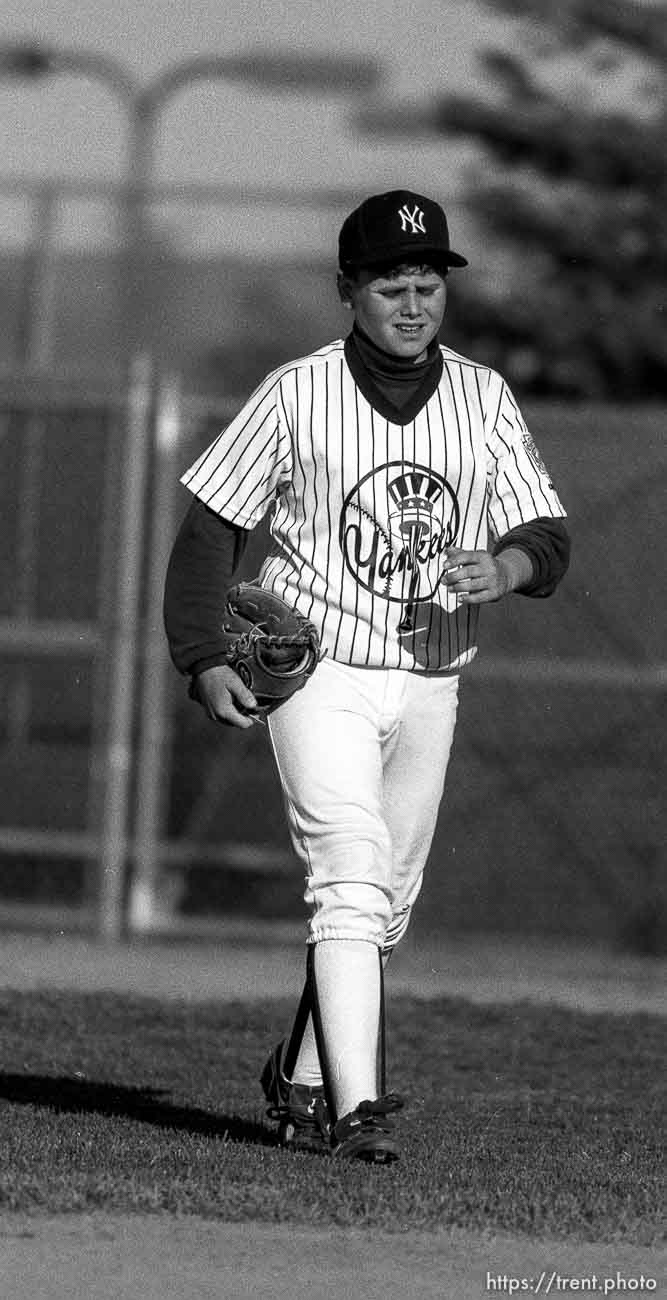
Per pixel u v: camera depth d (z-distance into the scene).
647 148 73.06
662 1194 16.67
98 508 41.66
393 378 17.70
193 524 18.14
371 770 17.75
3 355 45.81
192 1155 17.28
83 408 40.59
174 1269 13.98
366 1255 14.49
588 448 42.22
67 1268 13.91
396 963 38.78
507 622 43.16
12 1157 16.94
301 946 40.09
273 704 17.81
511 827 42.78
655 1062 26.95
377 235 17.41
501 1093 24.28
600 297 74.06
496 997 34.19
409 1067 26.03
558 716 42.81
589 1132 21.00
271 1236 14.93
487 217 73.44
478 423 18.06
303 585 17.84
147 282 49.00
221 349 57.38
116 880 40.00
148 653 39.69
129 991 32.72
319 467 17.67
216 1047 26.72
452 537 17.95
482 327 74.69
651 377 73.69
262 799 43.38
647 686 38.62
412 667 17.91
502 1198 16.06
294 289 52.47
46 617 41.88
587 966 38.81
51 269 45.12
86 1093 22.47
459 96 72.44
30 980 33.78
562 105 73.75
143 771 39.97
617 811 42.59
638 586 42.50
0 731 42.94
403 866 18.62
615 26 72.81
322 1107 18.20
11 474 41.56
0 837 40.25
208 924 40.12
